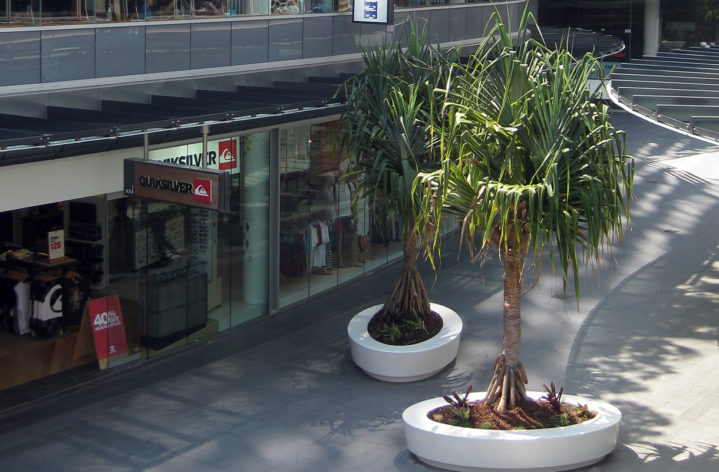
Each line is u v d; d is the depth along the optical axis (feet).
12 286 46.57
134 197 45.34
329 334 52.90
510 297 34.88
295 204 58.29
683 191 89.97
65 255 48.44
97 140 39.86
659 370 45.32
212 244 52.90
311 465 35.78
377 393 43.45
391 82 44.60
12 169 38.19
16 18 41.68
